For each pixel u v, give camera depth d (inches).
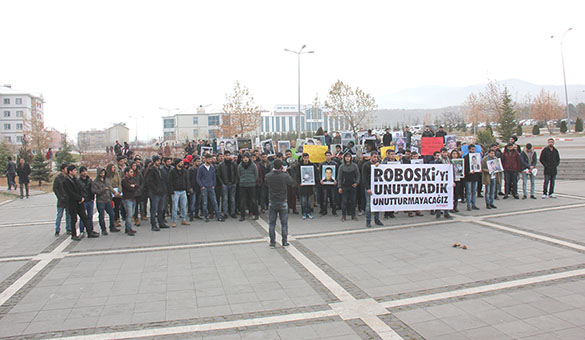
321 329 205.2
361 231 425.7
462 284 262.1
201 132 3602.4
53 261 343.9
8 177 1041.5
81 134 4325.8
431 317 215.0
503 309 221.8
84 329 211.6
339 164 523.8
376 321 212.8
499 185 624.1
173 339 197.9
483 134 1164.5
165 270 309.9
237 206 546.3
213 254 351.9
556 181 819.4
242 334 201.6
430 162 559.8
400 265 306.2
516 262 302.4
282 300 245.1
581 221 429.4
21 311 237.3
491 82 2150.6
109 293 263.7
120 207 514.9
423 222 460.4
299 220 496.1
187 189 486.6
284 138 2920.8
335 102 1876.2
